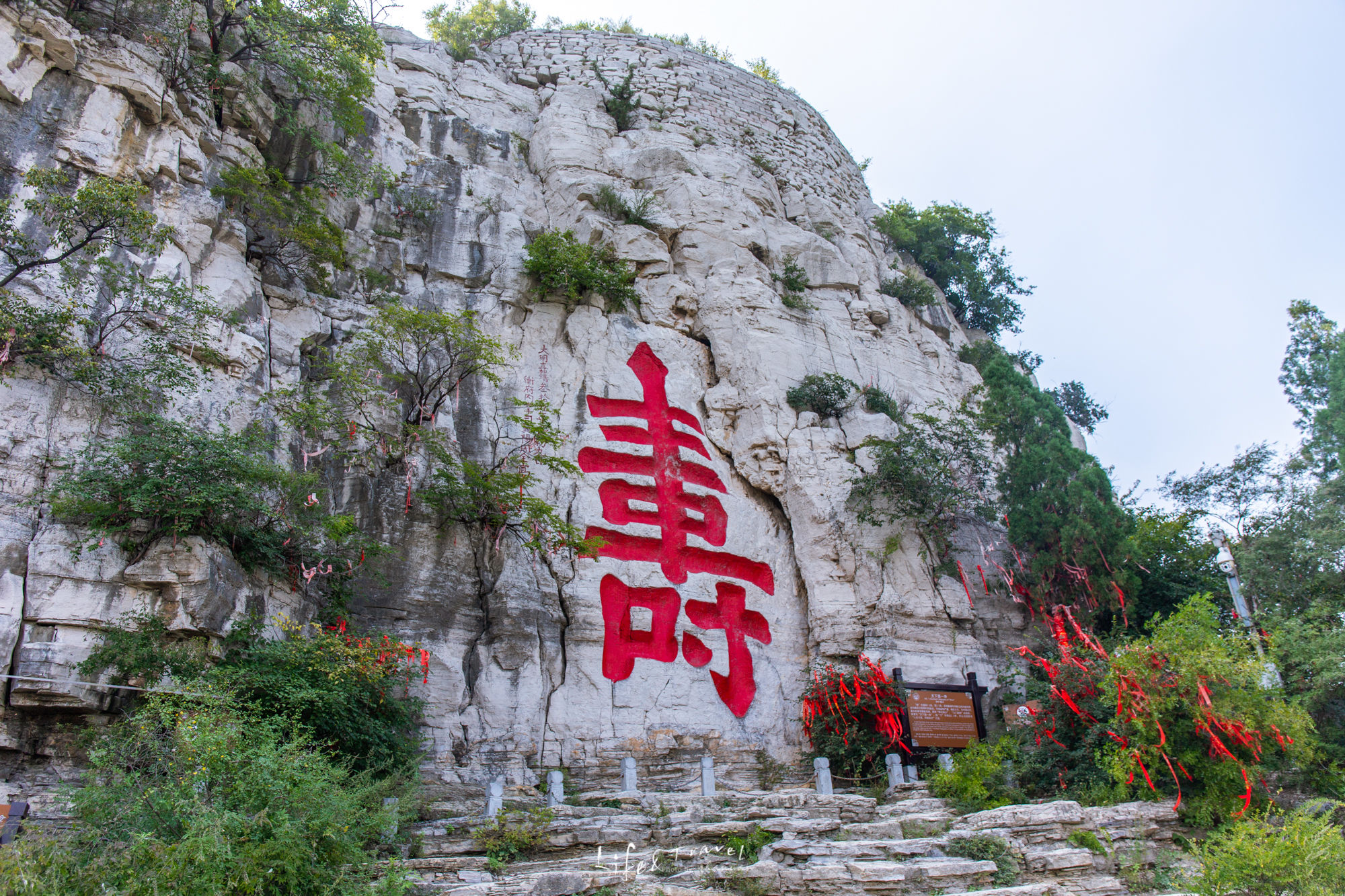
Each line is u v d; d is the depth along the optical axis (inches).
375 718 511.8
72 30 580.1
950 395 984.3
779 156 1153.4
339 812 349.1
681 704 680.4
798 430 831.1
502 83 1055.6
